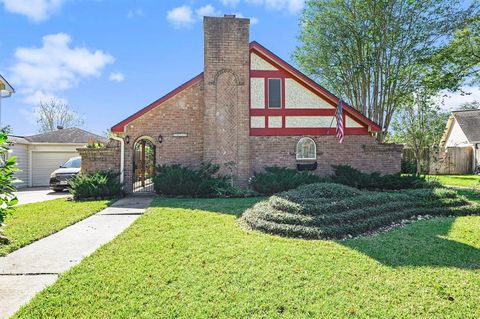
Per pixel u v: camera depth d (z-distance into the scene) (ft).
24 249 18.19
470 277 13.52
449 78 51.65
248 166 44.04
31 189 60.44
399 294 11.96
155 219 25.08
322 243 18.57
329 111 46.06
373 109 61.93
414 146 82.99
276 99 45.57
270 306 11.09
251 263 15.10
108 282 13.06
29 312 10.77
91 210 30.22
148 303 11.34
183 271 14.15
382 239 19.58
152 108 43.39
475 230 21.83
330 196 25.30
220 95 43.93
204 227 22.45
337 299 11.58
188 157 43.88
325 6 59.11
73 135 73.61
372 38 57.67
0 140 12.74
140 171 52.80
